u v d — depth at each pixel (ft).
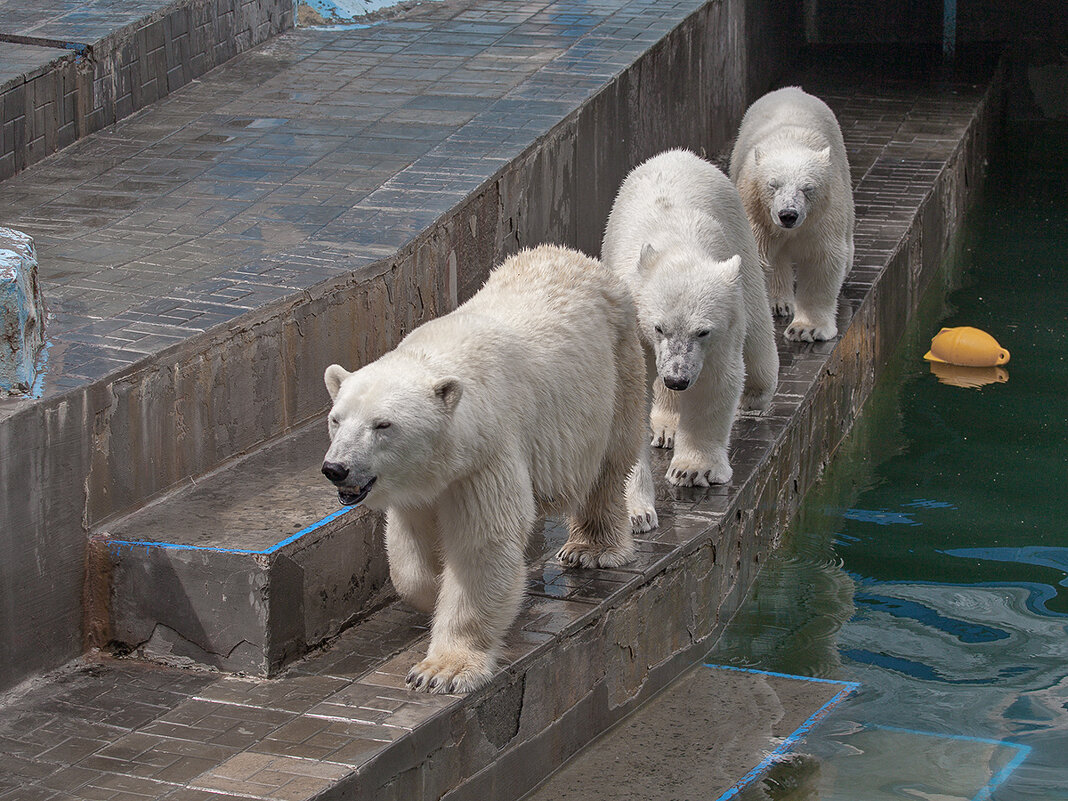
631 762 23.15
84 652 22.21
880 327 42.52
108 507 22.62
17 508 20.84
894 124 60.54
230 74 44.11
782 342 37.50
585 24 49.85
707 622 27.50
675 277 25.95
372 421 18.54
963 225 58.23
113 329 24.84
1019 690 25.79
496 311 21.99
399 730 19.27
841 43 76.54
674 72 50.11
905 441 38.27
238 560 21.11
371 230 31.65
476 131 38.63
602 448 22.90
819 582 30.50
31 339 22.81
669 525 27.07
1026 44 75.87
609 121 43.52
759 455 30.58
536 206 38.34
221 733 19.42
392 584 23.58
